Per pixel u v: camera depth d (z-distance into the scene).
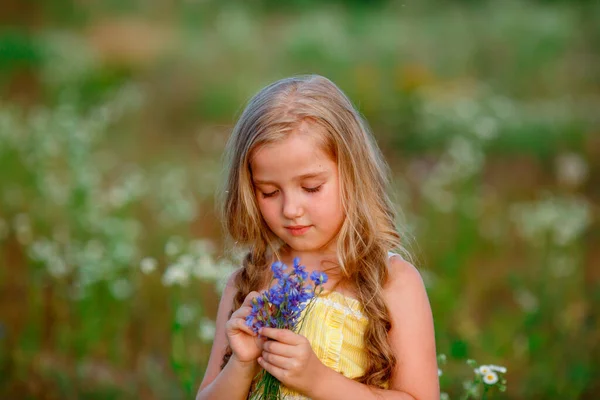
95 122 8.12
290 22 21.53
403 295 2.46
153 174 9.64
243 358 2.32
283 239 2.46
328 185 2.39
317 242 2.43
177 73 15.80
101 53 17.53
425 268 6.68
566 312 5.96
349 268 2.45
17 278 6.33
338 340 2.45
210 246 6.62
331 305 2.47
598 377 5.19
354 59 16.73
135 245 6.43
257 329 2.25
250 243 2.60
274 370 2.22
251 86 14.76
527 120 11.98
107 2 21.98
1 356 5.09
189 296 5.61
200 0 22.12
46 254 5.39
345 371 2.44
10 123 8.61
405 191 9.56
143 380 5.02
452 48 16.97
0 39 16.61
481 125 8.87
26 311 5.90
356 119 2.54
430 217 7.68
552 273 6.54
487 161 11.00
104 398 4.80
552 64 15.93
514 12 18.64
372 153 2.58
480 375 3.04
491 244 7.58
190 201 8.23
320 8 23.84
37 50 15.77
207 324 4.03
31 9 20.98
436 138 11.63
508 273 7.04
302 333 2.47
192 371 3.69
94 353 5.39
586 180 10.09
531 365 5.25
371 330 2.40
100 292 5.57
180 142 12.05
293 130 2.34
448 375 4.67
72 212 6.71
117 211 7.02
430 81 15.44
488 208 8.70
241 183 2.48
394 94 14.04
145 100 14.04
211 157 11.07
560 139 11.36
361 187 2.46
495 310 6.42
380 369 2.40
